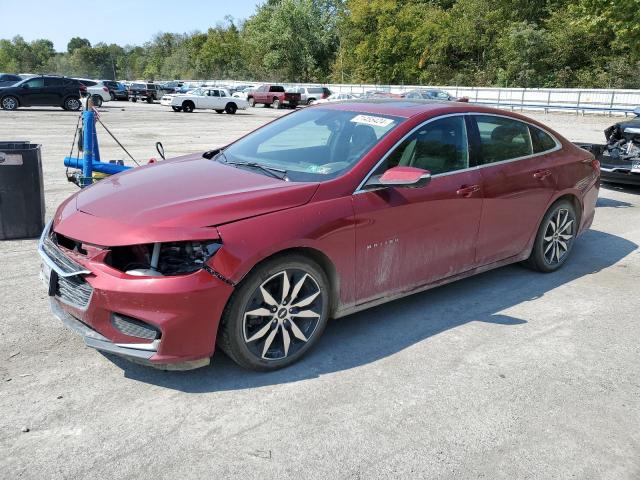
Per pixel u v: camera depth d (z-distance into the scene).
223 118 26.83
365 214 3.47
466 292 4.70
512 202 4.50
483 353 3.65
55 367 3.29
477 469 2.55
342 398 3.07
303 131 4.23
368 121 4.00
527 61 44.84
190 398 3.02
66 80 27.23
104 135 16.47
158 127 20.17
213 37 89.06
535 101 36.44
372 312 4.23
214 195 3.21
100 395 3.02
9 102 26.36
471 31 51.00
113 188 3.53
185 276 2.85
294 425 2.82
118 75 137.50
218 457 2.56
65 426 2.75
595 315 4.32
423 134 3.94
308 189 3.34
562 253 5.29
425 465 2.57
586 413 3.03
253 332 3.17
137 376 3.22
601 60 42.75
